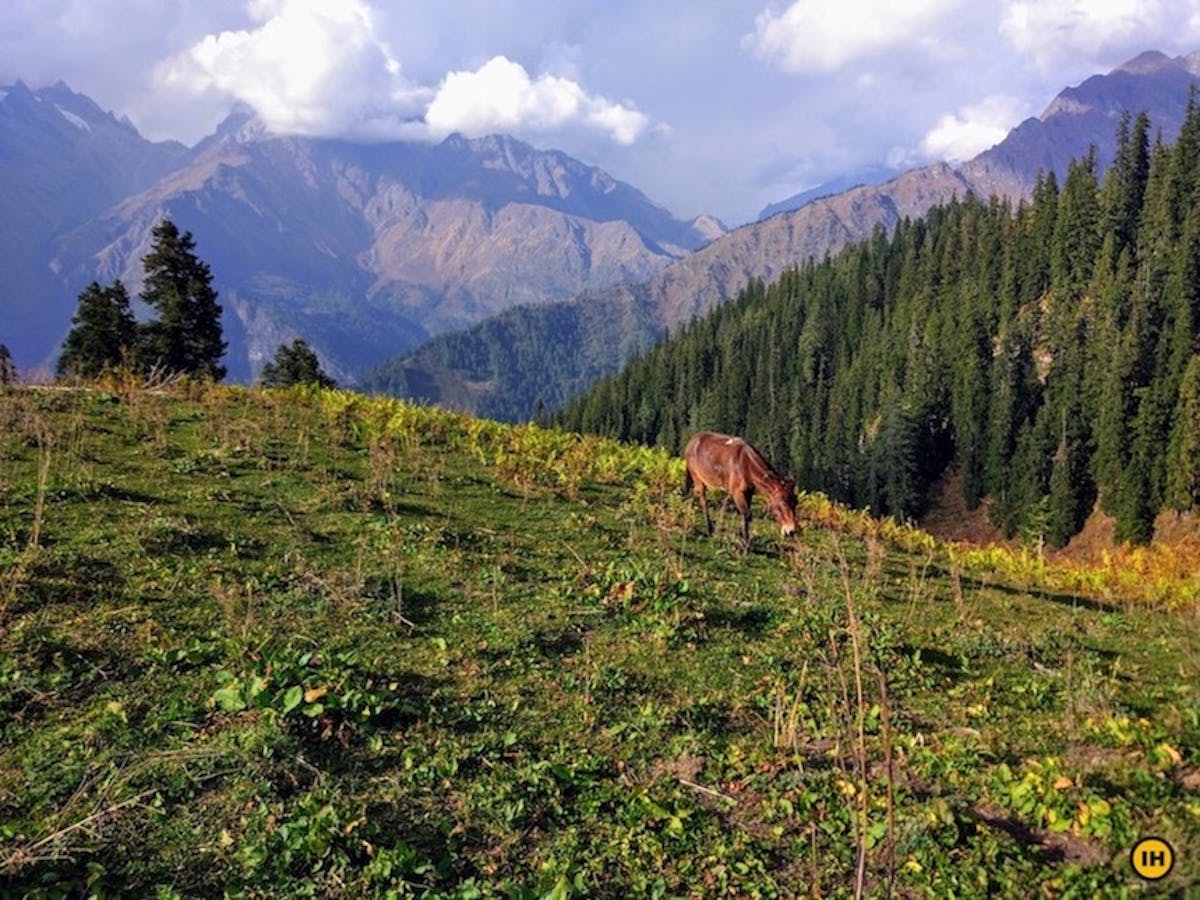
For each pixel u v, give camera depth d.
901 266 154.88
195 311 44.31
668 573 12.16
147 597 9.77
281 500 14.10
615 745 7.64
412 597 10.79
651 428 150.12
